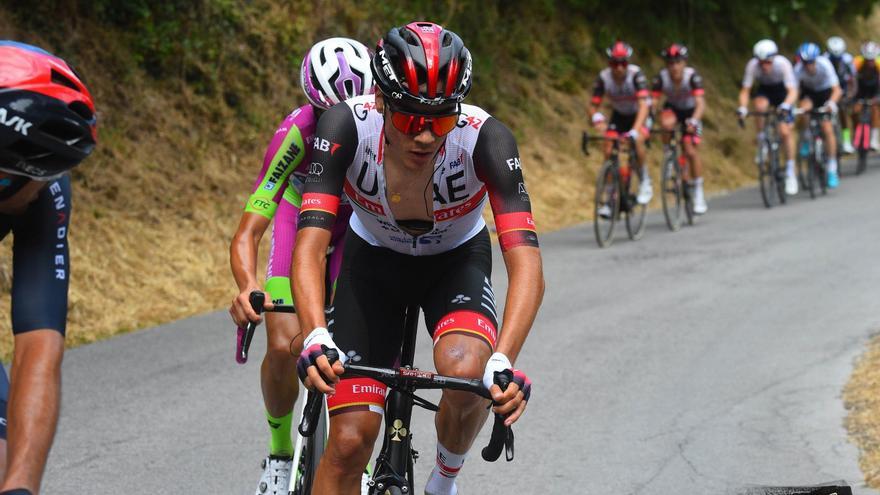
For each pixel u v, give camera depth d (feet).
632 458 29.35
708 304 48.88
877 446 29.30
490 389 16.56
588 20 117.08
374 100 20.13
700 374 37.50
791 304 48.24
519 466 28.99
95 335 45.47
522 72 101.35
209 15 70.85
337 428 19.25
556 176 89.10
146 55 66.80
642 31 123.24
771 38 147.33
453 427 20.12
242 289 22.36
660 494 26.68
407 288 21.62
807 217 77.00
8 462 12.85
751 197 94.22
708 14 135.03
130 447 30.66
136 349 42.29
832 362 38.47
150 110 64.49
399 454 18.67
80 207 55.16
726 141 113.19
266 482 24.77
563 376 37.50
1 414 14.51
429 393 36.88
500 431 16.72
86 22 64.28
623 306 48.88
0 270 46.83
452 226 21.01
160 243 55.93
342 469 19.31
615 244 69.00
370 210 20.72
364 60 24.48
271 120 71.72
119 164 59.98
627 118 73.41
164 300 50.90
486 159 19.84
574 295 51.62
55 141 12.81
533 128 94.73
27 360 14.03
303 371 17.21
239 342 22.31
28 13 61.16
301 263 18.92
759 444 30.14
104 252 52.54
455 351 19.43
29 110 12.56
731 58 135.13
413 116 17.84
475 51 94.89
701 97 76.74
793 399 34.35
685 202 77.82
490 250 22.18
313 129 24.38
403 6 87.76
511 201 19.75
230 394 36.01
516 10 107.45
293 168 24.47
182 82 67.56
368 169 20.06
